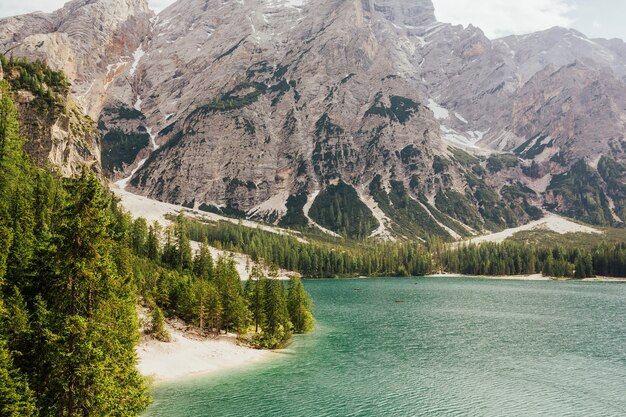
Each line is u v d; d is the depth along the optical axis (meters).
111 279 35.38
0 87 114.50
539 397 66.69
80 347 32.53
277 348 97.44
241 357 88.19
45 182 96.88
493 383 73.12
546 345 99.19
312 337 108.69
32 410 33.03
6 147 87.69
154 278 123.69
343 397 66.50
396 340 104.94
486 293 199.00
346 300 176.38
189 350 86.69
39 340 34.88
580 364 84.00
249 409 61.44
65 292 34.38
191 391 68.62
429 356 90.19
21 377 33.94
